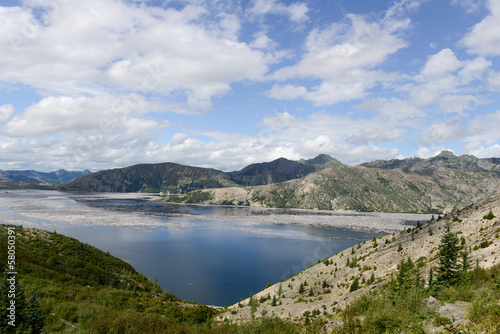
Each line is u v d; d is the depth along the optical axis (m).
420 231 111.38
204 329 28.61
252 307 64.88
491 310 14.29
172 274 132.25
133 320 28.20
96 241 181.88
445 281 38.81
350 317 23.28
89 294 48.81
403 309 20.11
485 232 68.31
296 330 26.89
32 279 47.41
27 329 24.45
